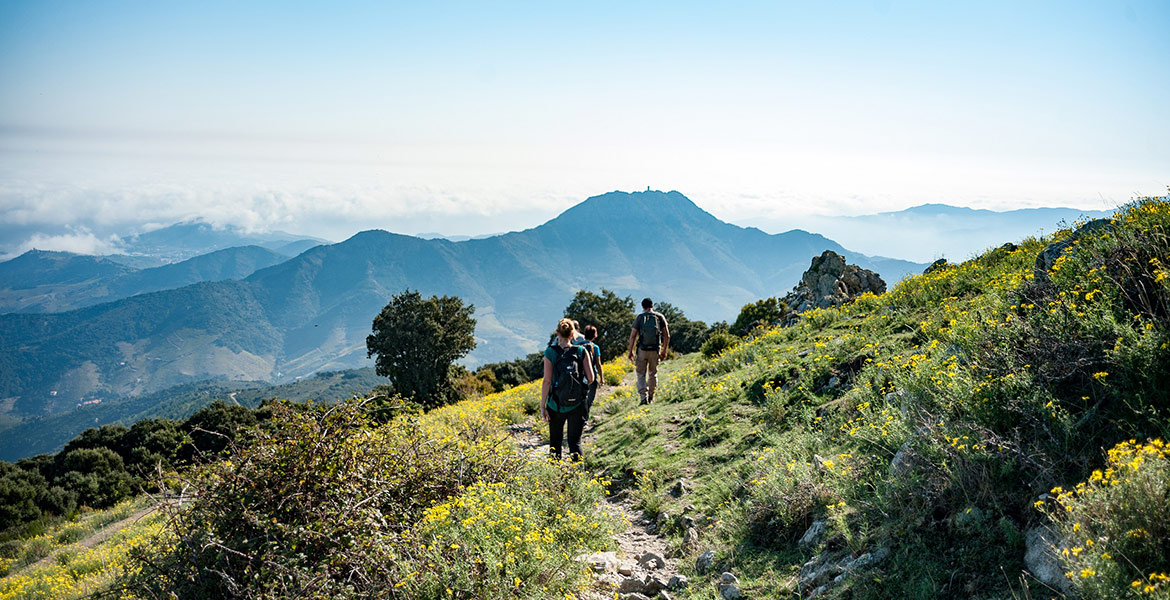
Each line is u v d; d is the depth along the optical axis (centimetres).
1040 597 323
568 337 861
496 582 435
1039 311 571
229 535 468
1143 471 321
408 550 464
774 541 505
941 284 1091
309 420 541
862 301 1334
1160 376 404
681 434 877
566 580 482
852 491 495
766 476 584
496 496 558
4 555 2002
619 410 1225
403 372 5997
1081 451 396
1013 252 1145
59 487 3712
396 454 589
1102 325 471
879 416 592
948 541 395
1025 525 374
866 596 387
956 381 509
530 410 1585
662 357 1159
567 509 623
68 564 1334
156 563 480
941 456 446
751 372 1030
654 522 658
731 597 452
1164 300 471
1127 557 297
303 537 461
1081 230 738
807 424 695
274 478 495
